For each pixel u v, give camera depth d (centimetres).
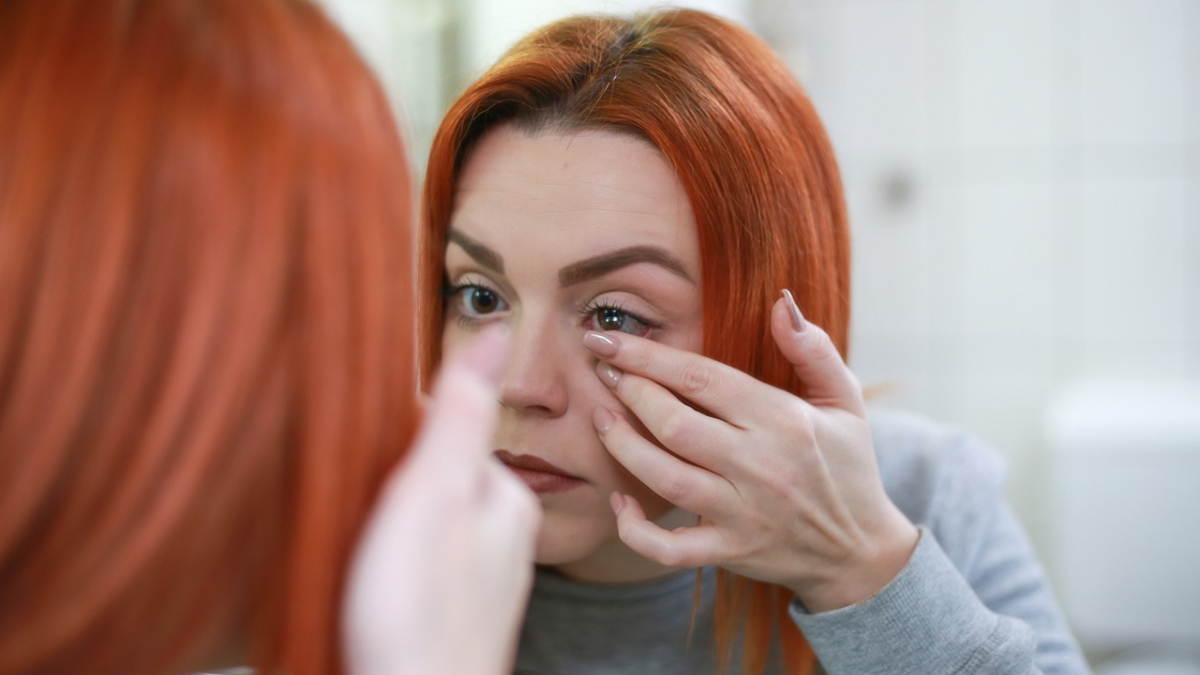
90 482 26
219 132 28
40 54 27
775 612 71
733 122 60
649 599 71
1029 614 79
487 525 33
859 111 157
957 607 62
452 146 62
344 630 30
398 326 32
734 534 58
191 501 27
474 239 61
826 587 62
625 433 58
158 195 27
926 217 155
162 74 28
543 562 64
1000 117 150
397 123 34
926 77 153
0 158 26
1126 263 147
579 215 58
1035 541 154
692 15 66
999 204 152
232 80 29
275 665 31
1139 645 137
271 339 29
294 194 29
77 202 26
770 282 62
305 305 30
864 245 159
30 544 27
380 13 113
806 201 65
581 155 58
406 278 33
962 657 61
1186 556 131
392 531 30
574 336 61
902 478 82
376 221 31
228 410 27
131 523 27
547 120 60
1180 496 131
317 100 30
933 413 158
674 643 72
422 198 67
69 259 26
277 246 29
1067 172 148
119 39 28
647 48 61
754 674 69
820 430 58
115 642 28
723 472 57
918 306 157
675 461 57
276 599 31
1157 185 144
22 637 27
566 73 60
